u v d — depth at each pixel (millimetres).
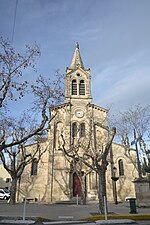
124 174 35406
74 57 48156
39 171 34875
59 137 36562
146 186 19766
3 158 25688
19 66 16531
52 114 37625
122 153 36781
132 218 13180
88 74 42469
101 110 39094
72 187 33500
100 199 15609
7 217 12805
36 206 21734
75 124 37875
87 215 14320
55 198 32312
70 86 40875
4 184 56281
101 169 16516
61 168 34156
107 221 11789
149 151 23062
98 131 37562
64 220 12695
